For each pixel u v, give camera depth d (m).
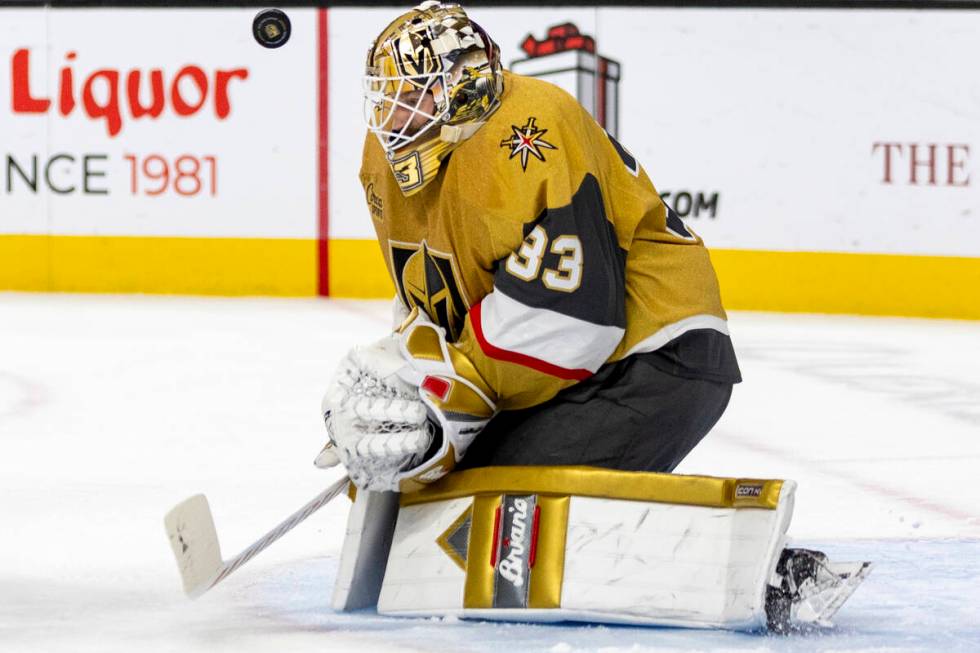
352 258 13.64
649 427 4.06
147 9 13.52
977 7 12.83
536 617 3.76
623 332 3.94
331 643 3.57
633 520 3.73
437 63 3.84
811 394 8.84
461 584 3.87
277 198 13.63
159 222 13.67
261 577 4.49
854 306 13.13
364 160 4.34
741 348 10.86
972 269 12.96
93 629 3.75
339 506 5.68
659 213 4.12
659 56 13.18
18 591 4.28
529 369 3.86
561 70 13.34
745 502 3.63
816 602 3.68
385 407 3.92
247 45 13.54
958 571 4.52
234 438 7.23
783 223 13.13
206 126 13.59
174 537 3.78
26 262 13.79
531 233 3.83
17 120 13.66
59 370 9.43
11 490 5.98
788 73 13.05
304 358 10.00
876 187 13.03
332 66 13.52
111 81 13.59
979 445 7.29
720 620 3.60
